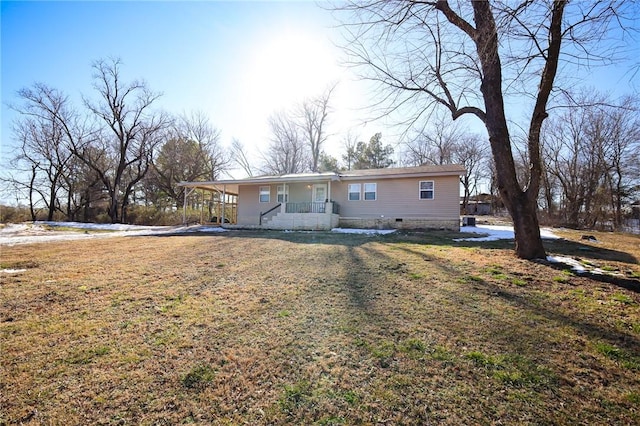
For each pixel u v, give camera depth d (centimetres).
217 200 2736
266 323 330
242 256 710
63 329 313
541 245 638
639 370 243
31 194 2584
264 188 1758
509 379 228
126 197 2517
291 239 1009
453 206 1371
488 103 664
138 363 249
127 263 638
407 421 183
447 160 3108
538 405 199
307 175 1584
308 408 195
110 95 2397
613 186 2141
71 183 2681
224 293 435
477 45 598
